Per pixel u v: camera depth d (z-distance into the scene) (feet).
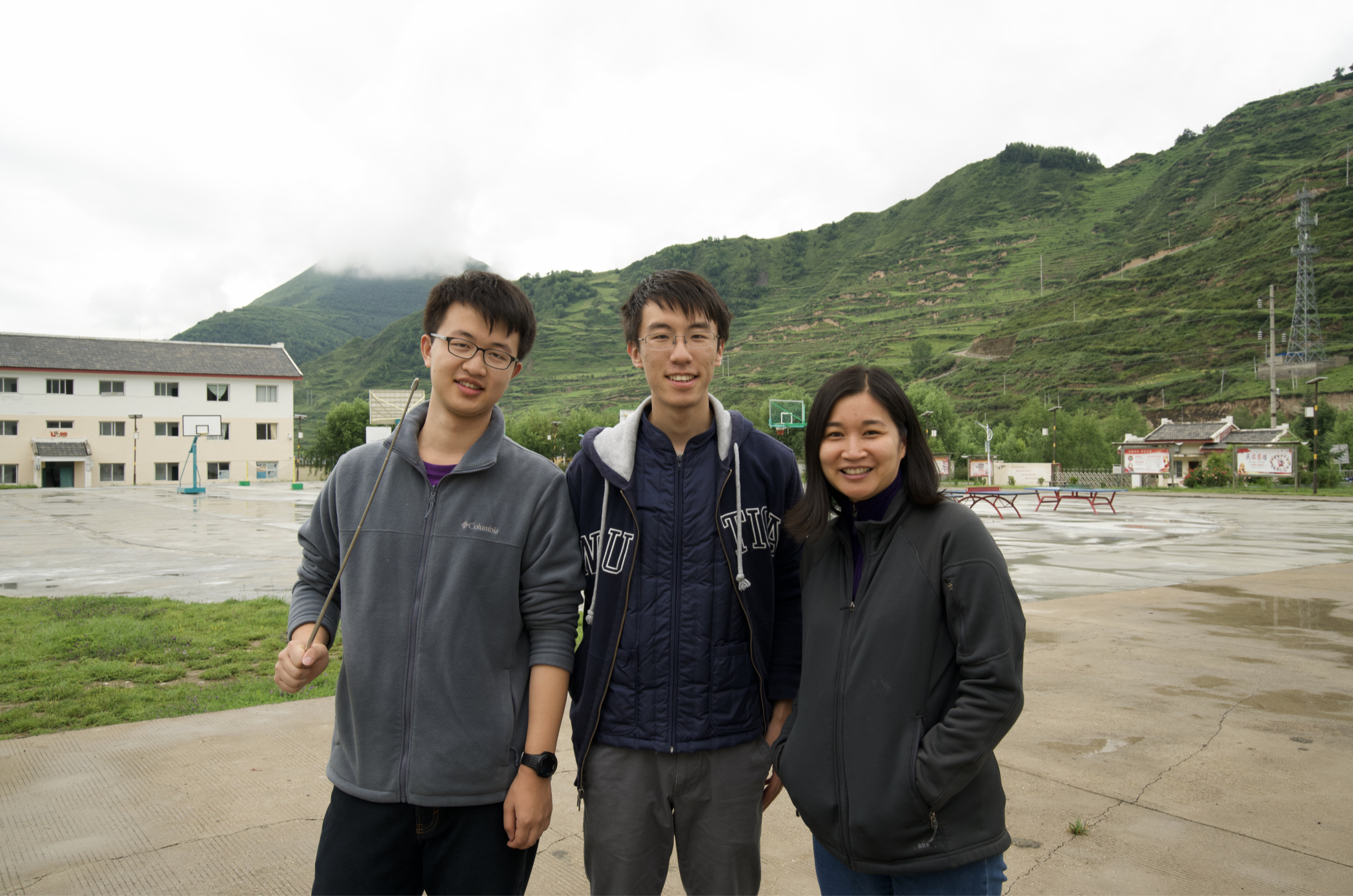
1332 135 581.12
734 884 6.37
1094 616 25.25
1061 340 379.55
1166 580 34.30
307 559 6.25
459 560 5.72
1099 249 627.46
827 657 5.82
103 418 168.04
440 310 6.04
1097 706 15.26
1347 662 18.92
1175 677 17.48
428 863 5.68
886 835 5.31
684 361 6.25
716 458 6.53
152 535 55.98
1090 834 9.77
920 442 5.76
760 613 6.47
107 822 9.81
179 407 176.14
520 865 5.82
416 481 5.94
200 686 16.55
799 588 6.87
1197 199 595.88
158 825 9.73
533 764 5.64
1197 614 25.57
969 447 198.70
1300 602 27.78
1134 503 105.40
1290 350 280.31
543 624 6.01
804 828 10.19
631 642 6.24
